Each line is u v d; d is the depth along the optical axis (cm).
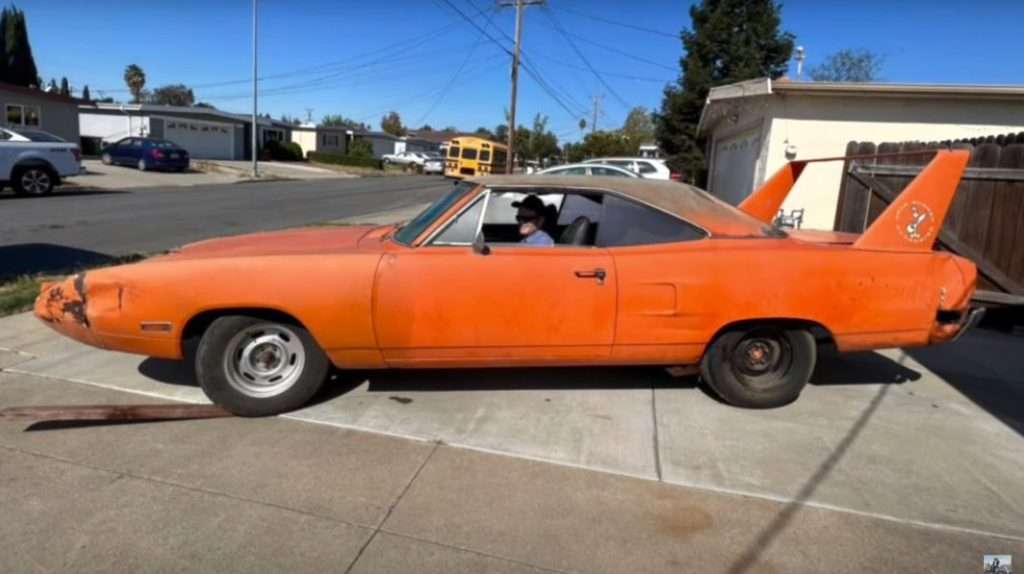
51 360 434
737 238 374
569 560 244
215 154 4262
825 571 242
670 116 2889
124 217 1277
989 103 932
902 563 248
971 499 293
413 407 376
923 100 944
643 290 356
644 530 264
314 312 341
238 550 242
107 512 263
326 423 352
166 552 240
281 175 3250
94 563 232
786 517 275
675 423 365
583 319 356
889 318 375
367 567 236
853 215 750
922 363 489
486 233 453
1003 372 473
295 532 254
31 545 240
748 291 361
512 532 260
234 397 350
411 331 349
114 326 340
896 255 376
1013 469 322
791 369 384
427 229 363
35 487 279
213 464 304
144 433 334
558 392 404
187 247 403
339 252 356
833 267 367
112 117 3812
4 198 1550
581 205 432
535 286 350
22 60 4622
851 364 482
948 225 646
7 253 832
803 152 980
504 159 3706
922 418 383
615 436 346
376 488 288
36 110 2453
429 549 247
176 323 338
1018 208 604
